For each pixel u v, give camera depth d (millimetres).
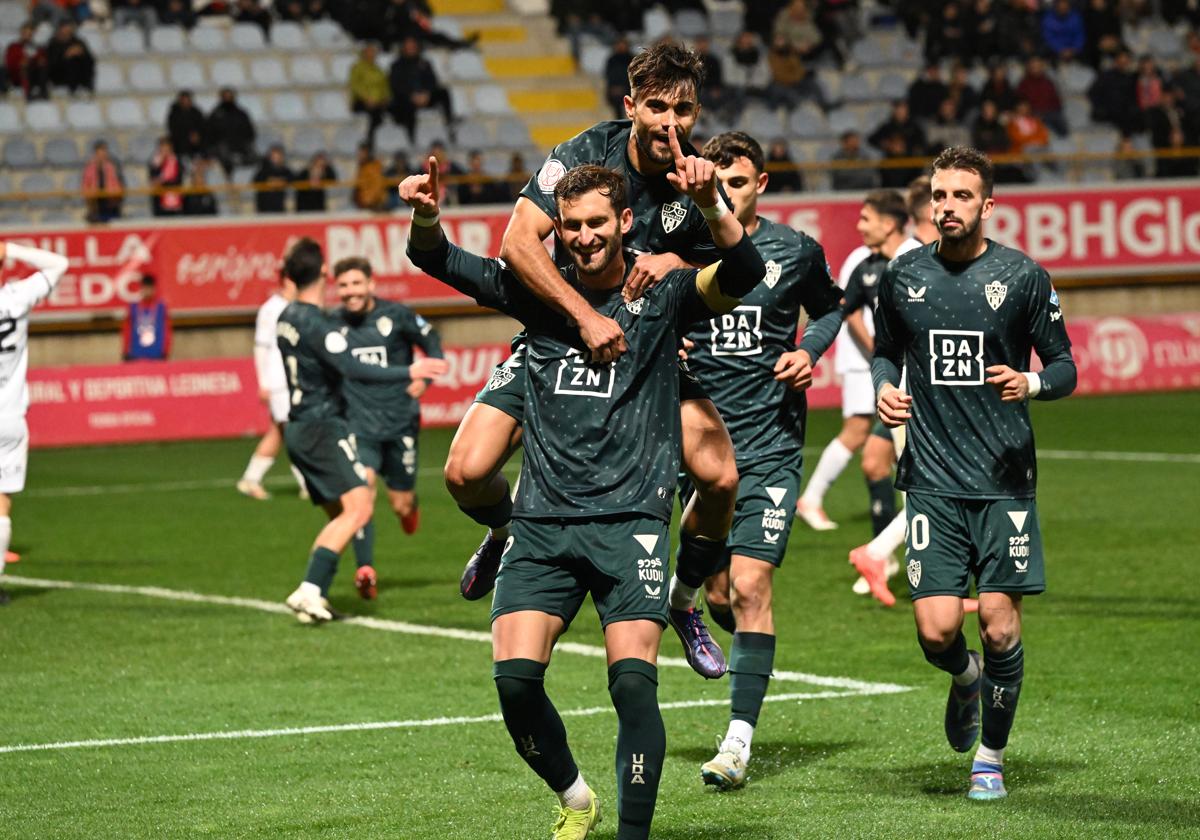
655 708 9031
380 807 11219
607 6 58281
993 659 11031
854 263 21438
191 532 27047
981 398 11031
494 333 46625
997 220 48781
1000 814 10633
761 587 12195
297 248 18922
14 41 51000
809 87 54469
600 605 9312
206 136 48094
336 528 18625
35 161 49000
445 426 43781
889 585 20781
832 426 41469
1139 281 50406
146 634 18312
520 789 11672
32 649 17516
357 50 55719
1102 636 16969
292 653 17125
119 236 43812
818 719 13680
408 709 14391
